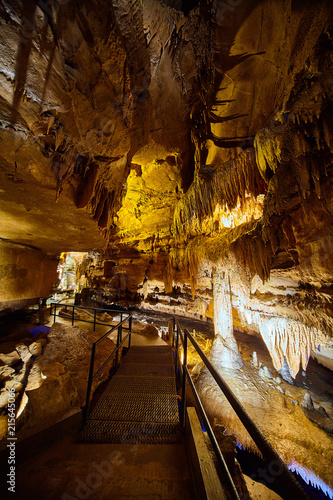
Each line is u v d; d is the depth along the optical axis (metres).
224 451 2.46
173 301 14.91
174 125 5.90
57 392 2.98
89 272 17.58
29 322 6.89
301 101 3.24
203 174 7.26
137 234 13.79
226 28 3.46
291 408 6.90
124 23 2.41
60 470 1.88
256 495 4.42
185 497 1.69
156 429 2.42
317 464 5.40
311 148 3.34
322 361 9.46
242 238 6.34
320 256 4.04
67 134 2.18
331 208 3.48
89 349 5.14
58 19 1.46
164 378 3.62
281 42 3.28
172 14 3.31
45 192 2.55
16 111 1.75
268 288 6.52
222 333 8.79
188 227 10.10
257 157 5.40
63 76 1.74
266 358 10.23
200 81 4.62
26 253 5.61
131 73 3.19
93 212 3.40
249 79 4.12
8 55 1.49
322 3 2.54
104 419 2.56
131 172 8.76
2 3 1.29
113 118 2.42
